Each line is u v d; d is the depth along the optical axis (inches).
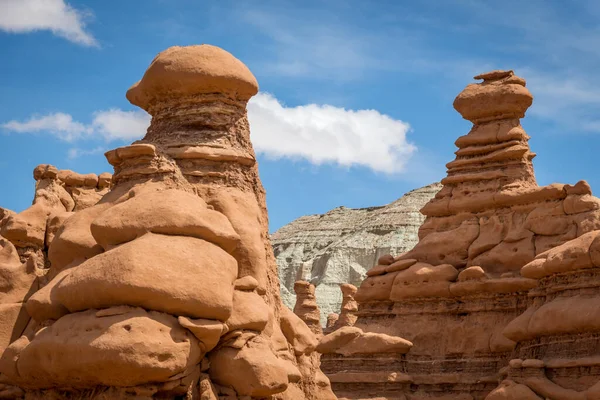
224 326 732.0
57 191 1059.9
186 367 706.8
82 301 707.4
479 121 1454.2
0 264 869.2
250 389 735.1
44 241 976.3
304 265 3703.3
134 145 812.0
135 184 811.4
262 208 855.1
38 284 856.9
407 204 3811.5
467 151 1434.5
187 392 718.5
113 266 695.7
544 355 1077.8
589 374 1022.4
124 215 740.0
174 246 713.0
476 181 1408.7
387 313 1385.3
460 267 1363.2
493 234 1349.7
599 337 1027.9
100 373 684.7
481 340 1290.6
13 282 856.9
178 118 842.2
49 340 707.4
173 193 757.9
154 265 694.5
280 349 816.3
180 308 698.8
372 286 1405.0
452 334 1314.0
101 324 687.1
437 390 1296.8
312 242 3922.2
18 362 745.0
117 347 672.4
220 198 803.4
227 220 764.0
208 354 745.0
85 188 1091.3
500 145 1413.6
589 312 1029.8
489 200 1369.3
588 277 1063.6
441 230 1419.8
